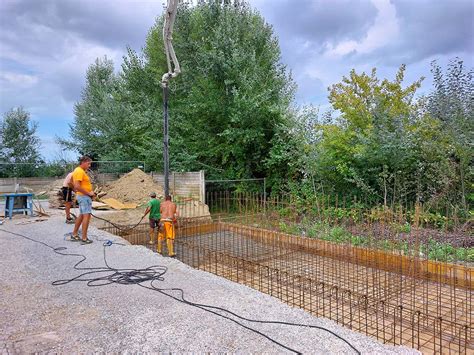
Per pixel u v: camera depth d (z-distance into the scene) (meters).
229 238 9.63
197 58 14.95
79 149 20.56
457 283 5.61
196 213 11.50
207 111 14.45
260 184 14.57
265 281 6.02
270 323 3.14
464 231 7.24
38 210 10.05
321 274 6.25
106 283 4.27
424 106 9.73
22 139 21.42
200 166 15.14
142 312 3.39
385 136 9.36
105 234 7.21
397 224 7.43
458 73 8.83
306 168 11.83
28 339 2.82
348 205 10.29
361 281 5.78
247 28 15.62
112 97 20.11
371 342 2.82
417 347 3.68
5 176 20.16
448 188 8.38
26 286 4.15
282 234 8.51
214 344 2.74
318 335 2.92
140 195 12.68
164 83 8.38
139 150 15.53
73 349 2.65
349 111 10.77
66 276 4.54
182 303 3.63
